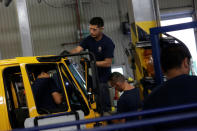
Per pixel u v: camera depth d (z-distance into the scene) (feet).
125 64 40.34
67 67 14.11
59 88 13.55
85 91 14.42
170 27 10.39
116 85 12.53
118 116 4.91
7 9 36.65
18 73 14.07
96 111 13.66
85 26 39.58
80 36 38.50
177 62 6.02
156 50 10.68
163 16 41.83
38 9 38.01
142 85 14.93
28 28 25.05
